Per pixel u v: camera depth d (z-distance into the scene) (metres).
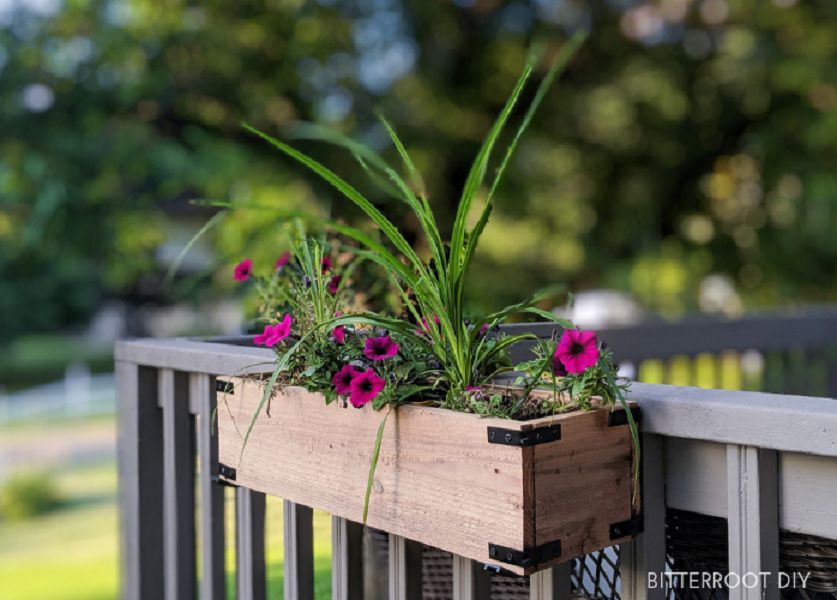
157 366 2.36
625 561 1.48
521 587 1.79
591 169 9.51
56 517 8.61
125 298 20.09
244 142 8.17
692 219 9.77
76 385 21.45
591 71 9.42
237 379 1.79
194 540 2.38
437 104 9.27
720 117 9.36
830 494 1.27
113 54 7.38
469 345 1.49
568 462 1.31
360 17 8.66
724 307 9.57
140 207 7.62
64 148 7.24
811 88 8.59
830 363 4.39
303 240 1.71
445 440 1.37
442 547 1.38
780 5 8.81
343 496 1.54
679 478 1.44
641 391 1.47
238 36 7.92
